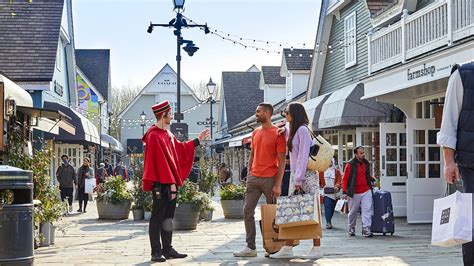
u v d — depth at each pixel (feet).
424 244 37.40
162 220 30.07
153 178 29.09
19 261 21.09
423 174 51.80
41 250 34.88
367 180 42.83
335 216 59.57
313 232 28.99
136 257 31.40
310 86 84.48
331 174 48.93
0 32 76.33
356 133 66.23
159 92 215.72
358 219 56.18
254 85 178.50
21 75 71.41
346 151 73.77
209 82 96.22
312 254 30.68
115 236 42.73
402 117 59.98
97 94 135.44
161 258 29.55
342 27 76.02
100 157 136.87
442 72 41.73
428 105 54.13
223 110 183.83
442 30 43.47
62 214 38.99
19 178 21.48
